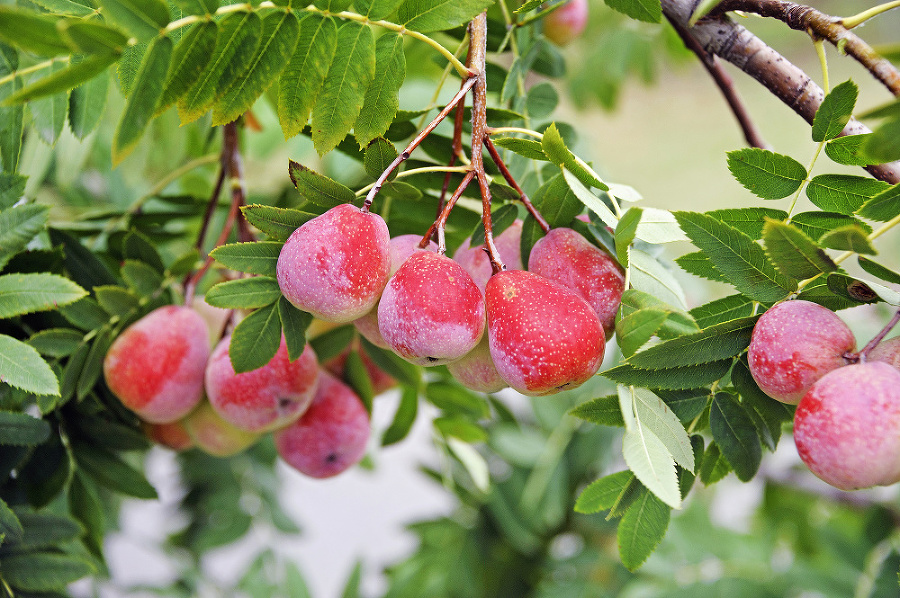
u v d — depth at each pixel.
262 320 0.53
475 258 0.55
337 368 0.65
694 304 0.85
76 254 0.60
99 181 0.86
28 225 0.55
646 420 0.50
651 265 0.53
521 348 0.50
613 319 0.52
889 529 0.81
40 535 0.57
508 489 0.85
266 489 0.88
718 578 0.77
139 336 0.59
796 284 0.50
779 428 0.52
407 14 0.52
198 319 0.60
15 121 0.55
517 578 0.87
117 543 1.18
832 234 0.48
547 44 0.65
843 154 0.52
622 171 2.03
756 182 0.52
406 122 0.56
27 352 0.53
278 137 0.84
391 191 0.53
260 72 0.51
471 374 0.53
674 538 0.81
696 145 2.08
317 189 0.52
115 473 0.60
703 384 0.51
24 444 0.56
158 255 0.61
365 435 0.64
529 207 0.54
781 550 0.85
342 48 0.52
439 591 0.82
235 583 0.88
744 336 0.51
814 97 0.54
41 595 0.57
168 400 0.59
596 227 0.54
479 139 0.52
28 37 0.46
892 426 0.48
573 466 0.86
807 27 0.52
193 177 0.81
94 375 0.59
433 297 0.50
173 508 0.89
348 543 1.39
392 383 0.67
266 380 0.58
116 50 0.47
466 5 0.52
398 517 1.44
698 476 0.53
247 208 0.51
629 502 0.51
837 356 0.49
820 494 0.86
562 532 0.89
